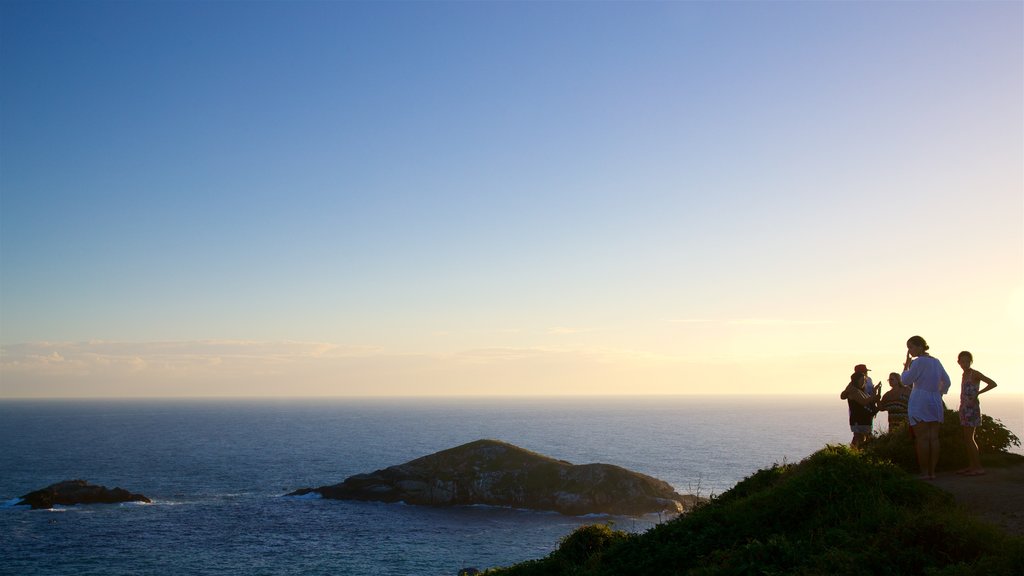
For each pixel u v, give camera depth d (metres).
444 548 69.75
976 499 15.08
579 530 23.08
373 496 96.94
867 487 15.19
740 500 17.52
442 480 96.19
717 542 15.66
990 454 18.92
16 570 61.34
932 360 17.28
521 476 96.19
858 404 20.50
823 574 12.02
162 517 85.12
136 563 63.88
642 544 17.59
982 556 11.36
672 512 85.88
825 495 15.37
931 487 15.23
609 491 90.12
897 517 13.49
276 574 60.47
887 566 11.91
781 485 16.97
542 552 68.06
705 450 167.75
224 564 63.56
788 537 14.37
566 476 94.56
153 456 161.12
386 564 63.69
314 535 75.62
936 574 11.15
